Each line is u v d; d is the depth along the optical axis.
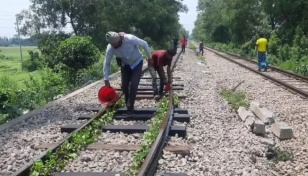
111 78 15.55
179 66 22.84
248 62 27.36
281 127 7.09
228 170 5.09
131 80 7.95
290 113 9.22
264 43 19.47
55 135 6.75
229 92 11.83
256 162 5.76
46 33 40.31
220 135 6.80
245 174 4.98
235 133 7.05
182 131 6.61
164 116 7.27
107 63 7.65
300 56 23.94
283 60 24.95
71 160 5.32
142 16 48.06
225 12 49.81
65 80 15.54
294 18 36.56
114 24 42.22
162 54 9.70
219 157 5.60
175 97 9.77
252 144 6.40
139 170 4.39
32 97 11.06
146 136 6.13
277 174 5.34
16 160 5.40
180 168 5.04
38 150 5.85
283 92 12.41
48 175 4.72
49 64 15.91
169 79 10.00
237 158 5.63
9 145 6.23
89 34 40.09
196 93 11.71
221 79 16.67
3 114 8.92
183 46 42.84
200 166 5.12
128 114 8.00
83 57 15.50
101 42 39.34
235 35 49.84
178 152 5.59
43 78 14.62
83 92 11.94
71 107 9.49
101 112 7.74
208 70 21.41
